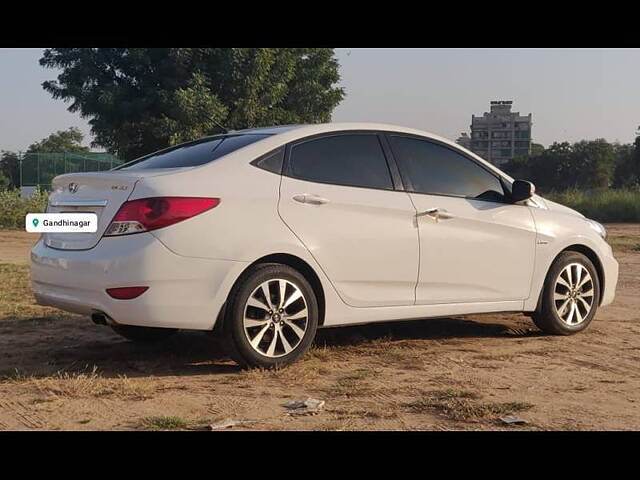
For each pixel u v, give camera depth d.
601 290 7.07
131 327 6.18
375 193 5.77
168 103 23.25
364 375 5.24
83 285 5.06
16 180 40.53
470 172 6.39
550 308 6.65
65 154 32.19
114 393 4.73
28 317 7.50
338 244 5.54
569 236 6.74
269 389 4.85
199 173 5.17
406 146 6.11
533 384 5.05
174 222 4.95
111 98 23.06
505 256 6.36
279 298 5.30
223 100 24.52
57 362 5.63
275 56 25.08
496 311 6.40
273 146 5.50
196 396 4.69
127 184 5.05
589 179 77.88
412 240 5.87
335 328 6.99
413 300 5.92
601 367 5.59
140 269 4.88
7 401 4.55
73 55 23.97
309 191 5.48
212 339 6.50
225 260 5.07
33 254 5.59
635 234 21.77
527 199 6.49
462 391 4.81
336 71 28.27
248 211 5.20
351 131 5.89
